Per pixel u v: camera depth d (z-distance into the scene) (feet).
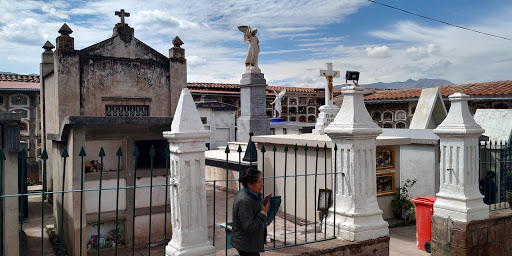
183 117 14.80
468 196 22.33
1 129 25.79
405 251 26.07
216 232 31.04
